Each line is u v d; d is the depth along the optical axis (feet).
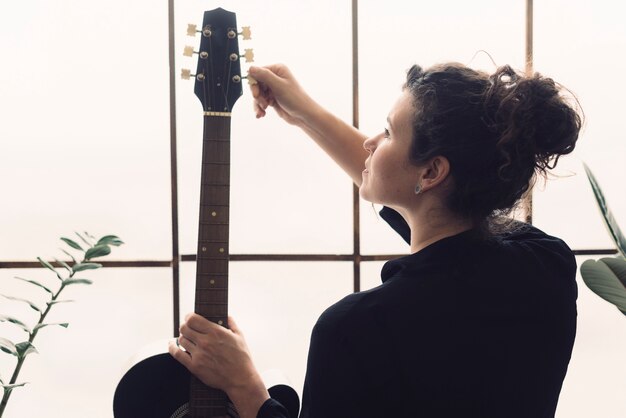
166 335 5.52
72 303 5.36
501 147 2.34
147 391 3.24
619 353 6.42
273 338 5.74
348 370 2.35
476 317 2.40
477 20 5.79
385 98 5.74
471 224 2.57
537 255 2.66
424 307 2.39
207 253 3.23
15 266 5.20
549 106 2.42
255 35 5.48
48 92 5.24
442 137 2.42
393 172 2.62
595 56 6.03
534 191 6.08
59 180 5.31
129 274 5.43
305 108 3.76
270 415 2.79
